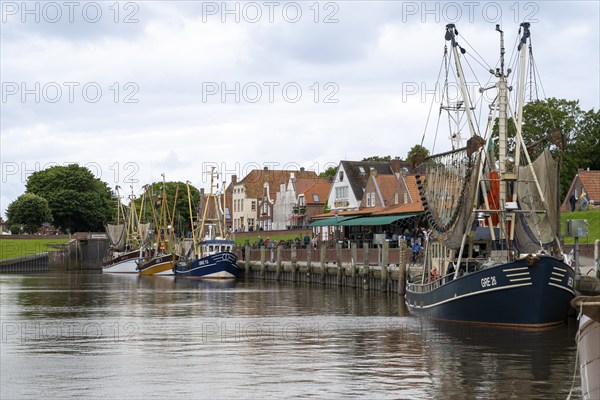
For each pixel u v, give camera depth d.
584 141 108.38
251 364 30.36
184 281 95.12
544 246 41.00
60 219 173.38
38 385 26.77
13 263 136.25
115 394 25.33
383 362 30.52
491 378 27.08
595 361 16.30
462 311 39.94
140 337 38.59
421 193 45.41
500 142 40.34
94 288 81.19
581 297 15.91
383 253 65.94
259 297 65.38
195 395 25.06
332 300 60.62
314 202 138.38
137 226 131.25
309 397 24.55
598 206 87.19
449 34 46.66
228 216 176.00
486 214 40.75
